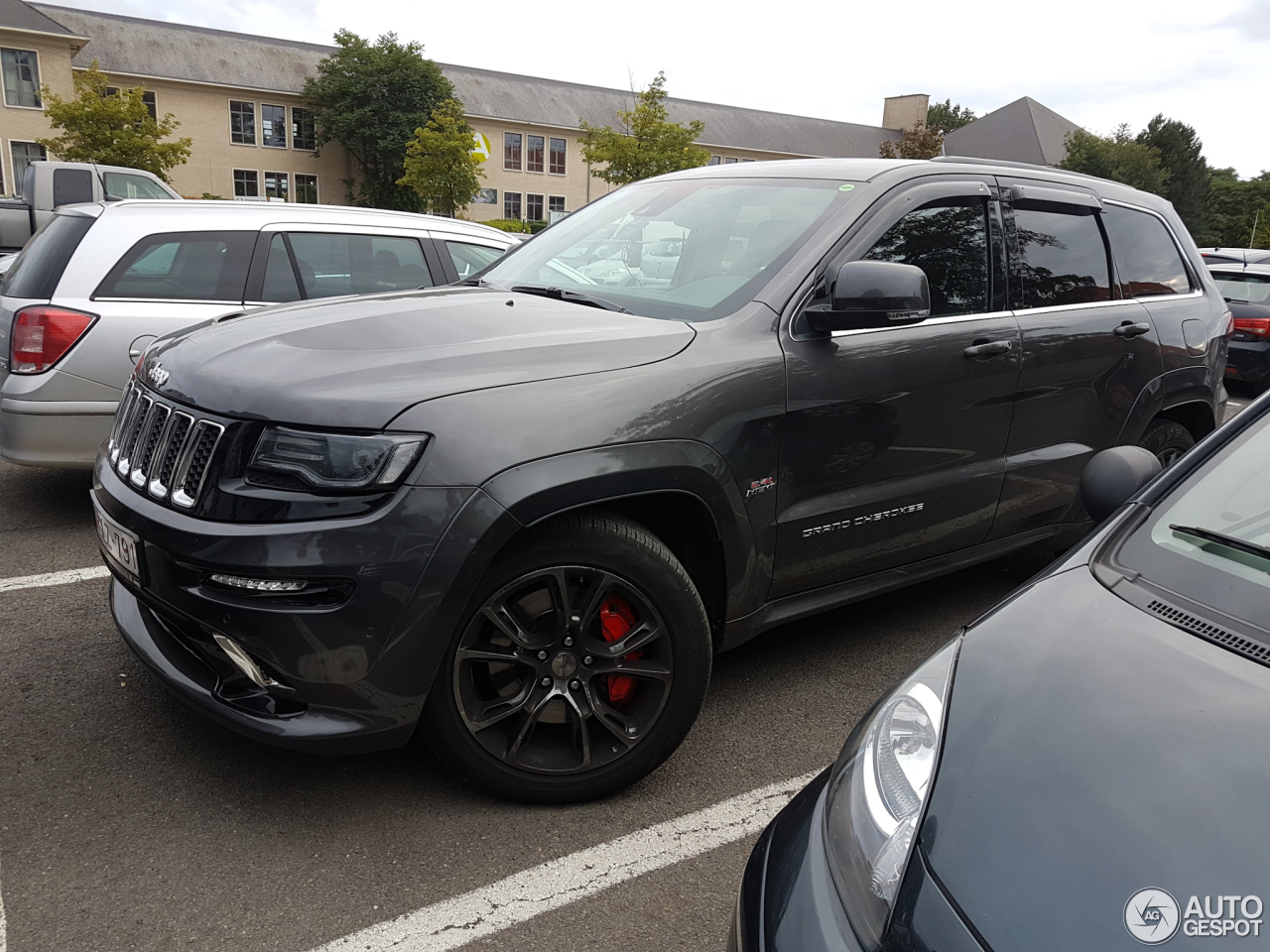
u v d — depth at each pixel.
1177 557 1.64
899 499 3.02
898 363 2.92
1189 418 4.26
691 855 2.34
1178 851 1.08
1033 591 1.65
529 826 2.42
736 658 3.49
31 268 4.60
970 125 78.38
